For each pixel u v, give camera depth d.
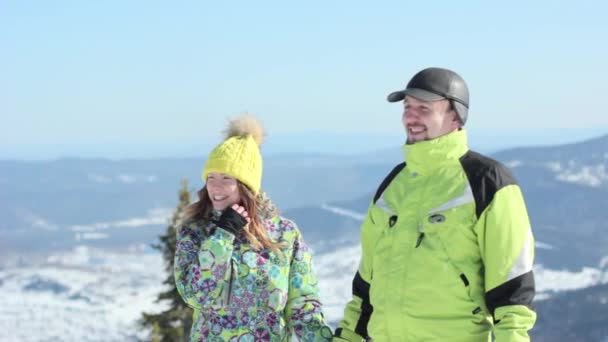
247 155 3.66
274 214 3.81
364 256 3.56
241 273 3.62
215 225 3.65
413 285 3.19
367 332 3.52
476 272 3.14
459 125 3.31
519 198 3.14
